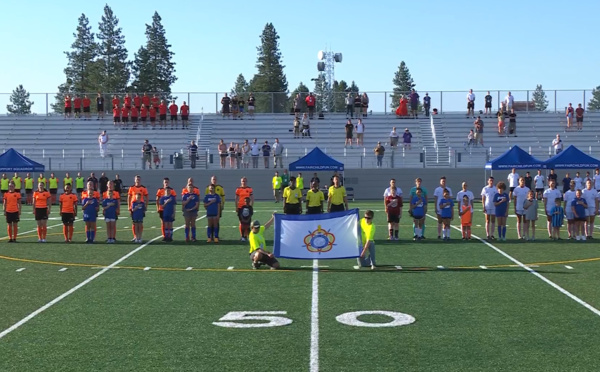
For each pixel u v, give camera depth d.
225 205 36.75
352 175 41.75
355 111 48.88
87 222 20.45
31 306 11.88
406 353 9.04
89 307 11.79
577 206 20.56
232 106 48.81
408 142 44.06
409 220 27.39
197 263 16.56
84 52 87.75
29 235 22.80
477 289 13.24
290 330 10.22
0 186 37.19
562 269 15.56
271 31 93.31
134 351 9.16
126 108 48.00
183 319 10.91
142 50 86.31
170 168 42.75
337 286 13.58
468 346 9.35
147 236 22.22
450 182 41.47
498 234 21.02
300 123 47.22
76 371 8.34
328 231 16.72
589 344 9.42
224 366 8.52
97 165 42.75
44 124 48.38
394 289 13.26
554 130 46.50
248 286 13.62
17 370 8.40
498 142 45.25
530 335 9.90
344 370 8.36
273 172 41.50
